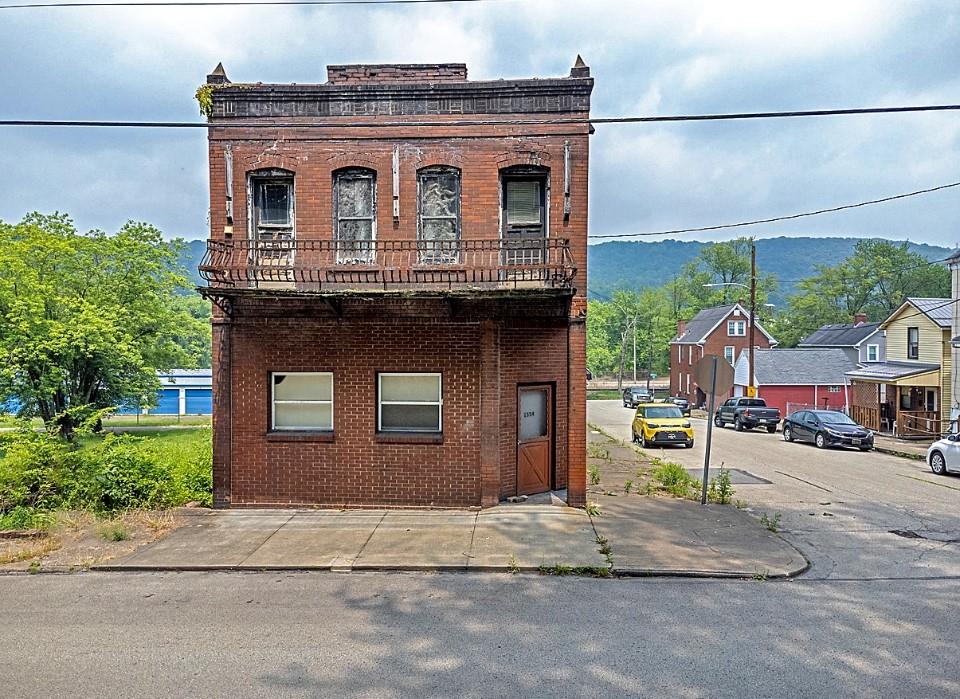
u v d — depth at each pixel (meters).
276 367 12.09
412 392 12.18
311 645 6.38
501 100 11.88
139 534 10.34
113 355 29.33
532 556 9.22
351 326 11.98
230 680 5.66
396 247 11.90
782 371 46.16
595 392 82.69
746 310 66.94
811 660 6.05
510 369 12.29
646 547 9.70
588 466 18.77
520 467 12.60
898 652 6.23
